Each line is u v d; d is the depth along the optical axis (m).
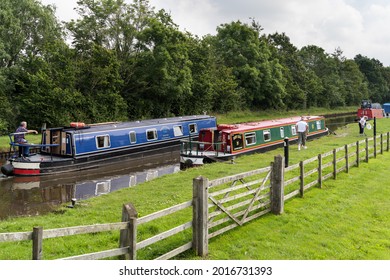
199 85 48.34
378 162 18.81
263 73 61.50
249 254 8.16
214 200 8.53
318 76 88.25
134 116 42.50
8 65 37.88
